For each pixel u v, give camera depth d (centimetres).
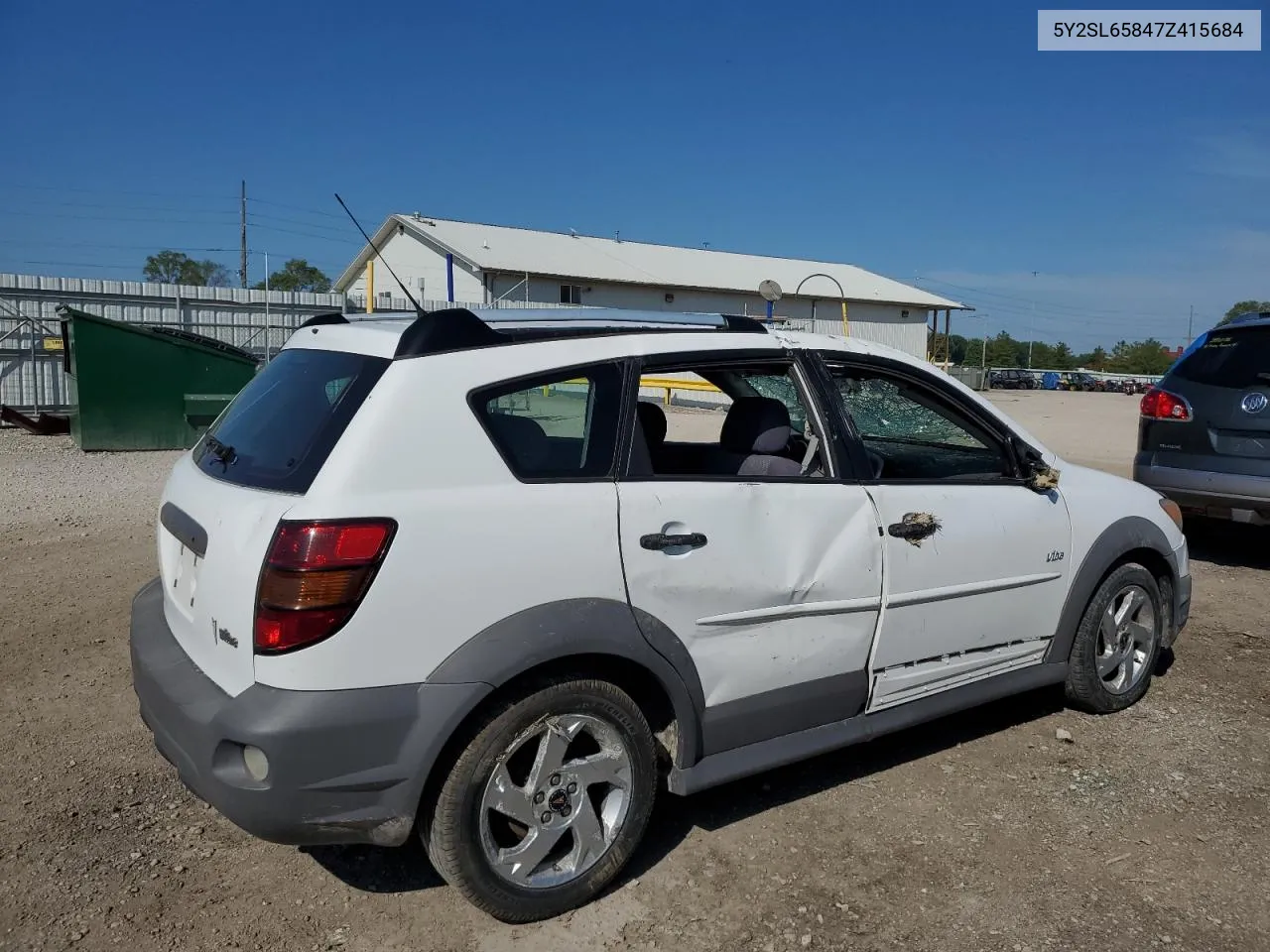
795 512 344
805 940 295
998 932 300
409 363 288
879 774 406
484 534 282
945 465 426
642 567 308
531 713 290
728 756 339
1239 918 308
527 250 4425
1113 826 364
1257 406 691
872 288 5472
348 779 266
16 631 554
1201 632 598
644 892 319
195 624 298
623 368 323
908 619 377
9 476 1097
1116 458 1446
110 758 405
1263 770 411
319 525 265
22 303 1828
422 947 290
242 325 2062
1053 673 442
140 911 304
